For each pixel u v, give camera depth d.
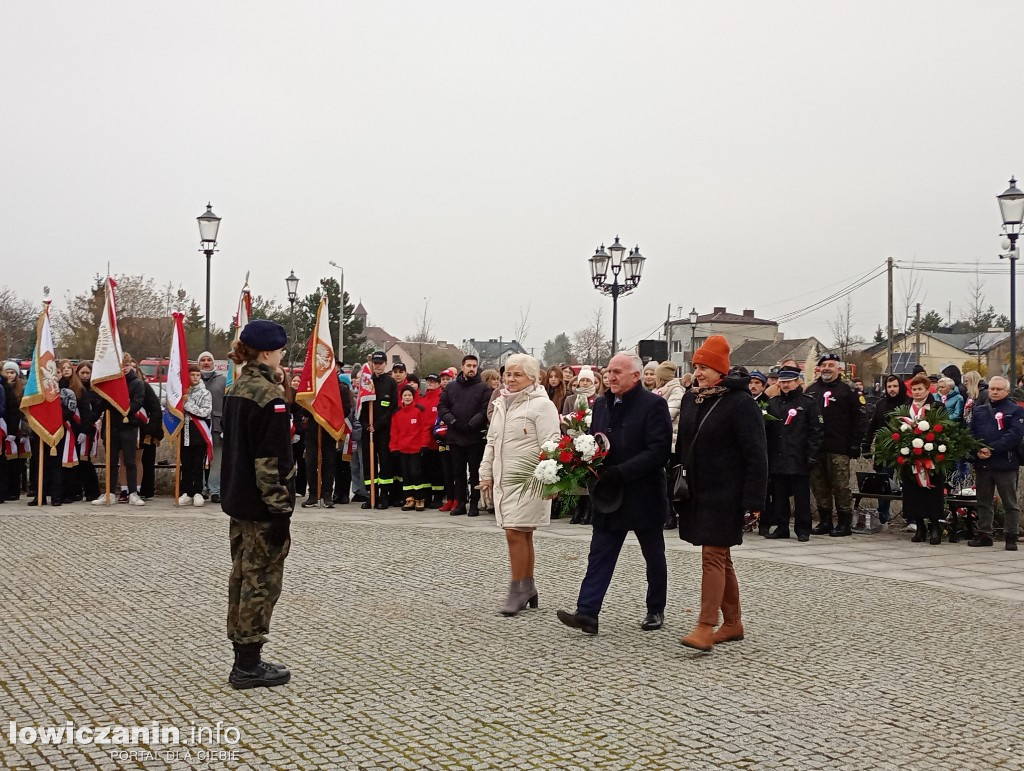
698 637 6.94
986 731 5.40
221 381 15.70
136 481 15.57
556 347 63.62
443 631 7.54
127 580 9.41
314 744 5.09
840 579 9.97
